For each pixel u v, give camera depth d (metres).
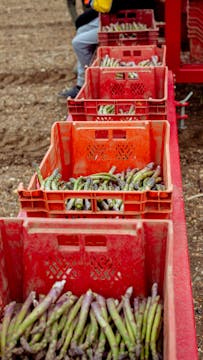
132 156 3.59
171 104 4.58
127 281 2.46
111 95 5.08
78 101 4.02
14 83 8.02
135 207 2.69
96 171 3.65
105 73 4.99
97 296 2.42
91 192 2.67
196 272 3.80
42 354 2.15
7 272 2.49
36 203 2.74
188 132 5.93
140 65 5.42
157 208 2.70
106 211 2.74
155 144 3.57
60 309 2.27
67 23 12.10
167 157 3.13
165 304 2.16
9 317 2.33
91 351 2.15
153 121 3.49
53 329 2.21
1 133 6.21
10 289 2.53
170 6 5.42
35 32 11.40
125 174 3.51
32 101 7.22
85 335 2.25
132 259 2.39
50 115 6.70
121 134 3.64
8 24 12.34
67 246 2.42
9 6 14.59
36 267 2.46
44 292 2.52
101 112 4.27
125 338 2.18
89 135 3.55
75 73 8.18
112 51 5.63
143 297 2.48
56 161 3.49
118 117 4.05
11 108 7.03
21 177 5.25
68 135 3.56
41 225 2.39
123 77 5.00
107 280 2.46
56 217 2.78
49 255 2.42
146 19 6.65
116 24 6.47
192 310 2.24
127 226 2.35
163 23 6.83
